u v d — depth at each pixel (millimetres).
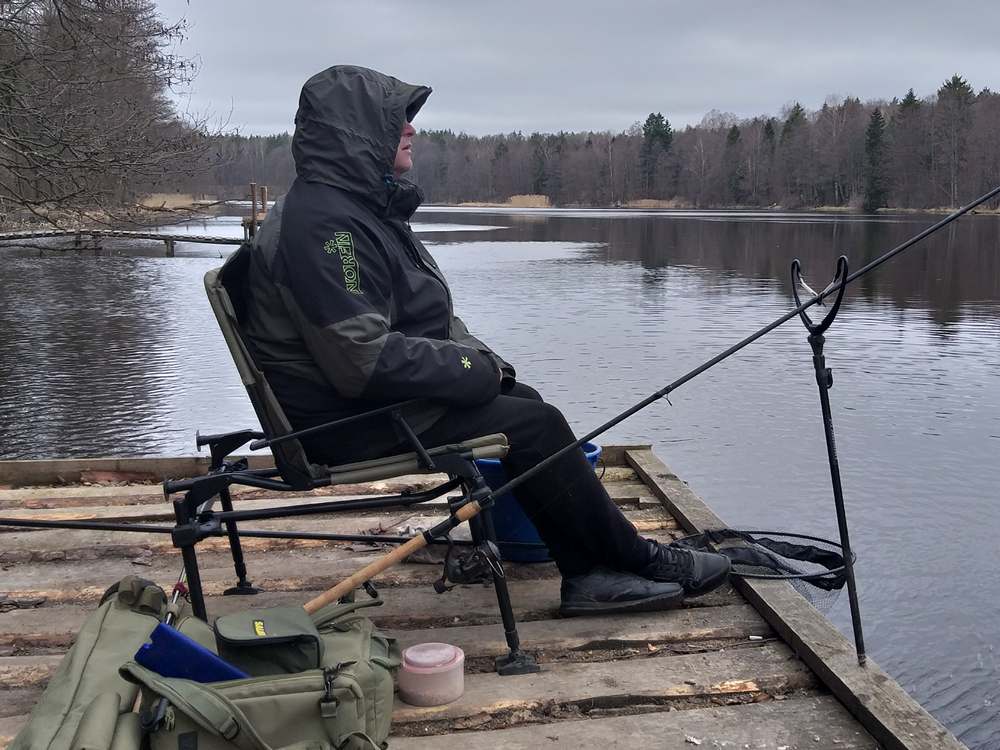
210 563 3189
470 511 2326
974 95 84938
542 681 2410
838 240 42188
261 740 1829
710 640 2654
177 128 12078
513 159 132875
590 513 2613
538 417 2500
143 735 1822
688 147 122000
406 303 2406
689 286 21750
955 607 4852
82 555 3246
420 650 2348
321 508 2348
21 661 2510
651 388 10492
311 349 2246
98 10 11281
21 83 10688
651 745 2170
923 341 13859
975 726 3818
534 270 26031
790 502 6695
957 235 45562
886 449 8047
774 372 11430
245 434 2693
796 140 106875
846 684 2307
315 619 2213
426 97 2430
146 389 10695
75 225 12773
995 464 7496
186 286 20891
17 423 9344
